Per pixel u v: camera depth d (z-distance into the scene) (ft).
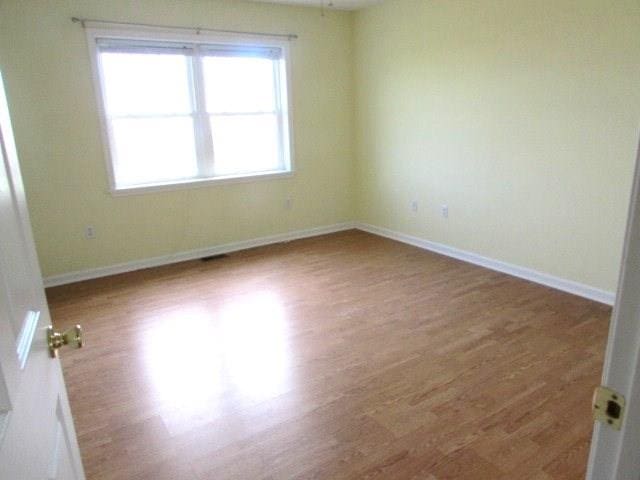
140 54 13.28
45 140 12.33
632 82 9.60
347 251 15.60
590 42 10.14
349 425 6.81
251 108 15.60
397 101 15.56
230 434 6.68
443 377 7.98
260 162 16.21
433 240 15.34
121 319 10.69
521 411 7.00
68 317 10.84
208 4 13.84
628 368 1.92
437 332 9.64
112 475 5.94
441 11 13.39
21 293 2.76
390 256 14.90
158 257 14.61
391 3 14.94
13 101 11.74
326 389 7.73
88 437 6.66
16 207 3.01
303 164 16.88
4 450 1.91
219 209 15.42
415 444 6.38
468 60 12.94
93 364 8.70
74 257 13.26
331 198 17.89
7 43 11.45
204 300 11.71
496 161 12.76
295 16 15.47
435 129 14.40
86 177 13.07
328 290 12.17
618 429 2.01
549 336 9.32
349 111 17.52
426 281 12.61
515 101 11.94
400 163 15.99
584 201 10.88
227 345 9.34
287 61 15.62
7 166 2.89
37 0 11.61
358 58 16.78
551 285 11.96
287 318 10.53
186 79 14.20
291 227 17.13
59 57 12.12
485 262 13.66
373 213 17.72
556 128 11.15
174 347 9.31
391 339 9.40
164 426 6.89
